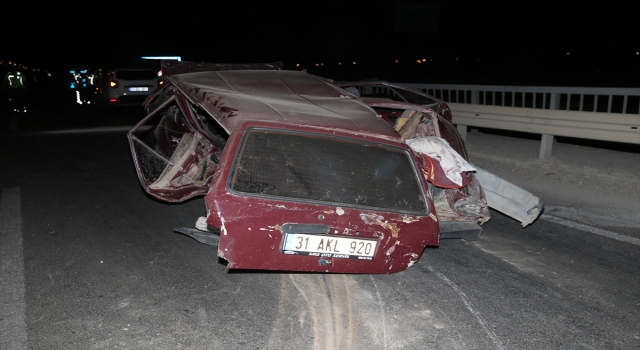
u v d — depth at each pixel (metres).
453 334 3.54
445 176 4.66
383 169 3.88
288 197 3.57
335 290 4.14
